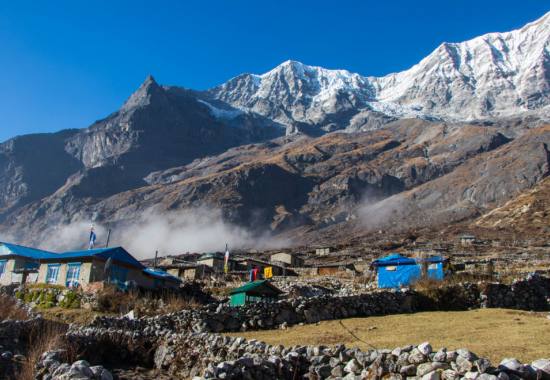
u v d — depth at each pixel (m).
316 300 27.86
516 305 31.75
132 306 34.75
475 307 30.97
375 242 146.62
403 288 32.28
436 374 11.83
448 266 43.59
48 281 48.00
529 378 11.00
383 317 27.95
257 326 26.27
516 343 18.89
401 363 12.72
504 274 40.28
